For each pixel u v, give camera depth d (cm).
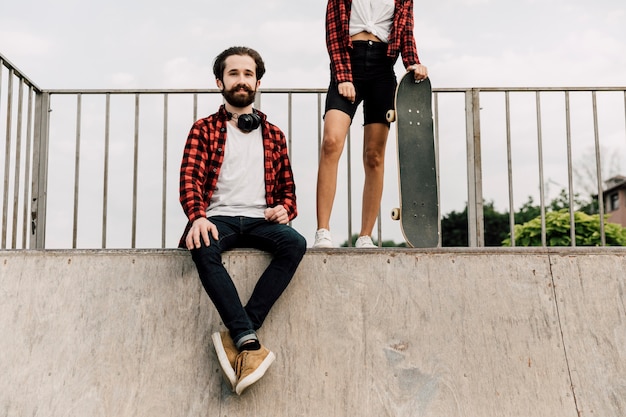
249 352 253
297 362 273
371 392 267
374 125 346
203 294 288
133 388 264
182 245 300
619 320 291
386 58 344
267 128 305
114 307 285
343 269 298
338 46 340
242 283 292
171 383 266
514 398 267
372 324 285
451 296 293
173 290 289
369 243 342
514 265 302
